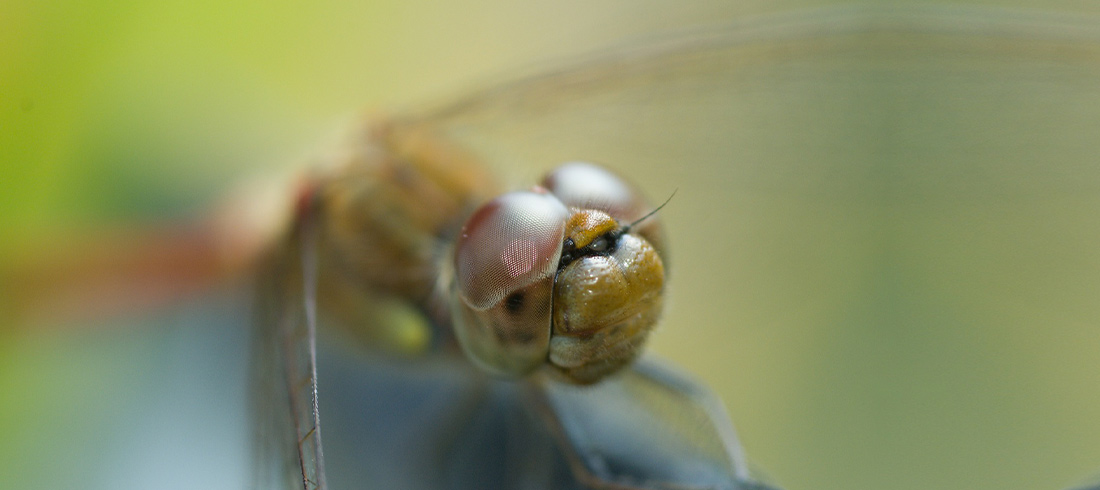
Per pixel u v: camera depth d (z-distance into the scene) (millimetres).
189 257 73
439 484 68
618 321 65
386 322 70
